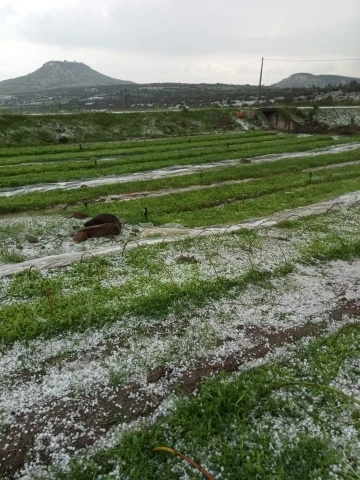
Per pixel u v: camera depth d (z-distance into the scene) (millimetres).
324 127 44031
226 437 5117
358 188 18688
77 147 29906
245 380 6082
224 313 7922
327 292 8859
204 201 16672
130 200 16500
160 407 5617
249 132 41438
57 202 16172
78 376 6160
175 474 4602
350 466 4742
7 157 26594
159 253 10500
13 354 6594
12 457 4828
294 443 5039
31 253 11016
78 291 8438
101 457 4832
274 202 16312
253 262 10094
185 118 42750
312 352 6820
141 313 7734
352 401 5629
